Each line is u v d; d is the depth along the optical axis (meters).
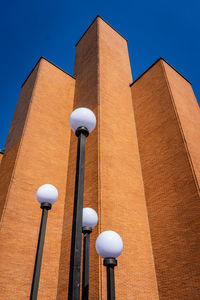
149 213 9.71
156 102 12.05
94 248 7.54
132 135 11.97
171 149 10.04
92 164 9.57
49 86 13.86
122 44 17.45
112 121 11.32
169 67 13.33
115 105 12.27
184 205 8.53
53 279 8.52
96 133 10.34
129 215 9.00
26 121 11.49
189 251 7.70
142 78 13.95
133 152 11.30
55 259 8.96
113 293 2.96
